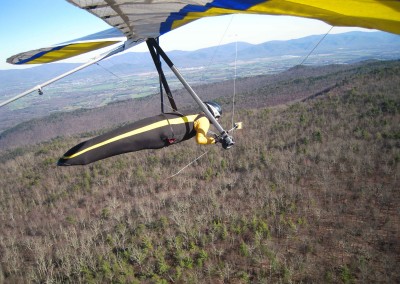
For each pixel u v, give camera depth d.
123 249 30.73
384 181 36.56
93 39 7.12
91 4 3.17
